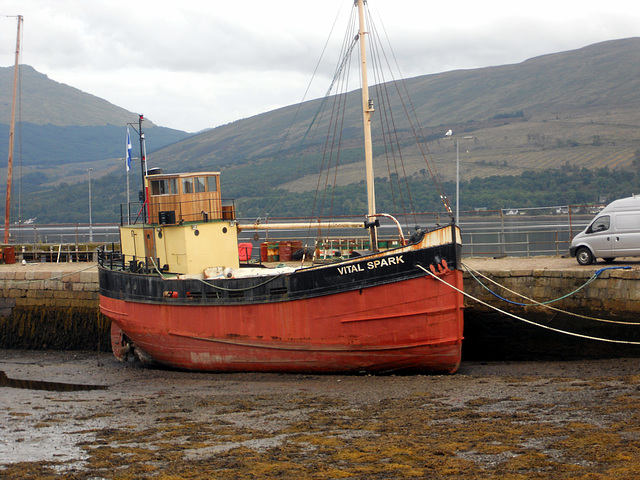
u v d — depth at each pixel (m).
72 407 21.09
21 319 36.28
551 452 13.50
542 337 25.66
